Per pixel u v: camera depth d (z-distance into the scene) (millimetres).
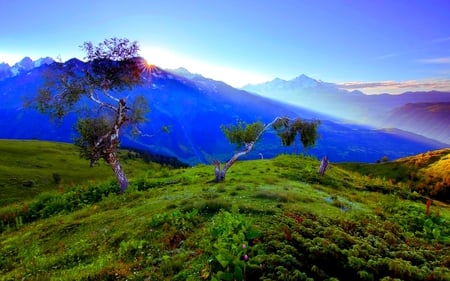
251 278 11789
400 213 29281
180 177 47031
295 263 12422
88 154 41656
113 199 36406
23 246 25281
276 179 41812
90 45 42594
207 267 13156
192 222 21141
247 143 44469
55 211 37844
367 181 55812
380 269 13133
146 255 17469
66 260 19688
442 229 24719
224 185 36312
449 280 12859
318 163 62219
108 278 15016
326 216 21953
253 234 14766
